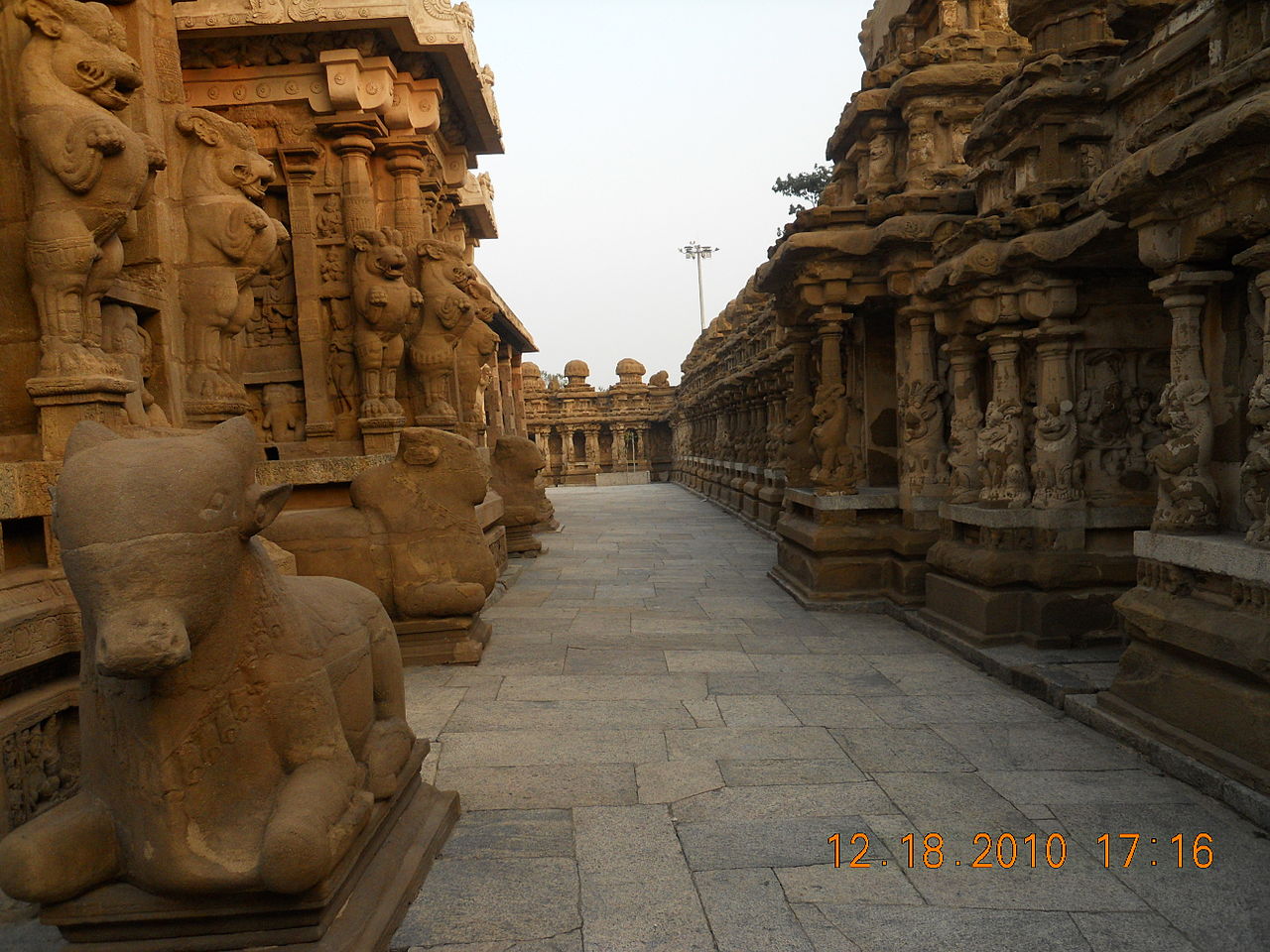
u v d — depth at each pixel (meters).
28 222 4.15
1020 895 3.00
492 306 12.37
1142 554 4.48
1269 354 3.63
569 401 35.12
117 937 2.45
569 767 4.24
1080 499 6.05
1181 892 3.01
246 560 2.54
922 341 7.86
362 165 9.64
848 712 5.04
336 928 2.52
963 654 6.23
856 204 8.83
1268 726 3.54
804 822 3.59
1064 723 4.78
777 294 9.59
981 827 3.52
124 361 4.68
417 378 10.37
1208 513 4.29
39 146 3.88
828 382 8.52
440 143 11.45
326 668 2.80
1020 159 6.34
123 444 2.28
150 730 2.34
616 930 2.81
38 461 3.88
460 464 6.45
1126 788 3.86
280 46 9.38
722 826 3.57
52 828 2.33
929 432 7.91
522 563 11.88
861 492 8.66
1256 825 3.46
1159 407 6.10
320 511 6.48
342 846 2.49
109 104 4.08
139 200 4.22
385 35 9.38
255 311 9.91
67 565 2.15
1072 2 6.19
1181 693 4.10
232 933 2.44
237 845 2.41
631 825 3.59
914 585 7.86
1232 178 3.55
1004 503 6.31
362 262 9.17
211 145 5.66
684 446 31.98
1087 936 2.74
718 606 8.56
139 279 5.20
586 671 6.07
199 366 5.70
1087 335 6.05
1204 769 3.80
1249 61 3.40
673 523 17.64
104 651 2.03
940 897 2.99
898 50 9.65
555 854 3.34
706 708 5.17
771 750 4.44
